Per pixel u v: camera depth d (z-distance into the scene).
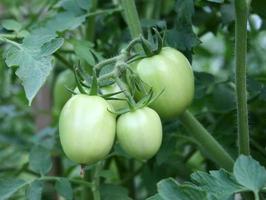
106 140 0.61
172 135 0.81
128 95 0.63
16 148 1.13
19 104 1.34
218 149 0.74
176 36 0.75
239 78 0.68
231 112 0.87
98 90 0.63
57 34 0.75
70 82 0.87
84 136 0.60
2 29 0.81
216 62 1.36
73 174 1.24
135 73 0.65
